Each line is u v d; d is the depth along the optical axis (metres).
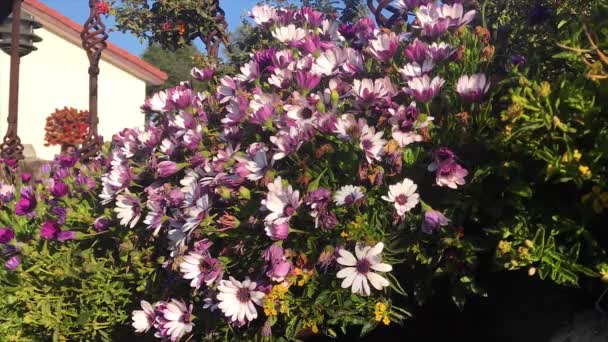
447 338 2.13
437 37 2.39
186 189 2.55
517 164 1.78
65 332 2.86
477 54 2.28
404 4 2.67
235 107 2.62
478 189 1.90
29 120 14.84
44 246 2.99
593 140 1.68
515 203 1.80
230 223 2.21
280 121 2.38
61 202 3.21
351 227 1.98
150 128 3.05
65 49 15.12
